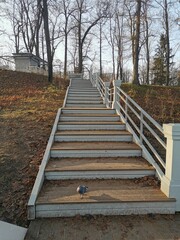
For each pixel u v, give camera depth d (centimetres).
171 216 314
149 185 368
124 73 4134
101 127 595
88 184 371
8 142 512
